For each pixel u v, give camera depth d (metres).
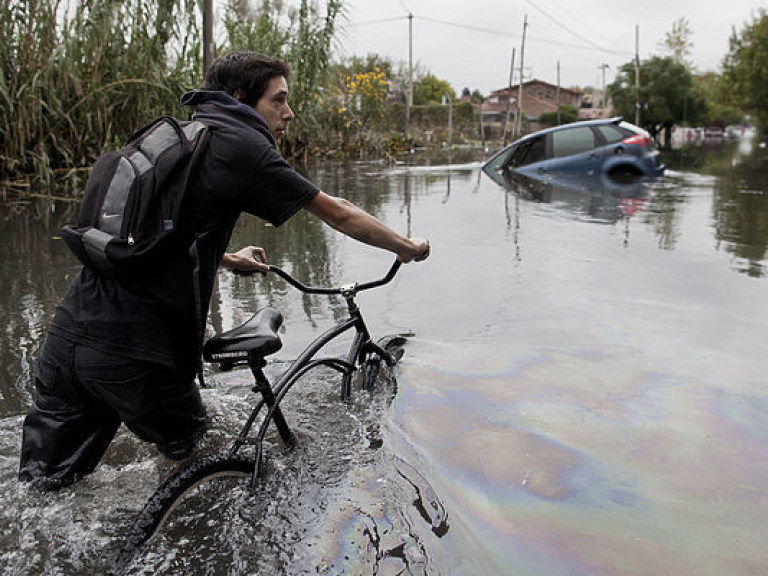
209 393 2.92
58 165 9.77
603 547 1.92
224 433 2.58
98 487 2.22
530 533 1.98
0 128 8.83
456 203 8.59
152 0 9.23
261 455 2.25
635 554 1.89
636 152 12.07
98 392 2.11
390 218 7.40
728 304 4.16
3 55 8.74
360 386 3.01
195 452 2.44
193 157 2.07
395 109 30.73
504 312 4.05
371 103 19.39
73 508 2.09
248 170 2.12
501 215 7.58
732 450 2.45
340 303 4.23
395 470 2.32
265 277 4.83
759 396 2.88
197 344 2.21
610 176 12.04
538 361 3.29
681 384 3.01
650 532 1.99
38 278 4.70
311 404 2.84
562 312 4.03
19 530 1.98
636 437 2.54
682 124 45.75
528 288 4.54
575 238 6.21
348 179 11.79
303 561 1.85
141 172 2.05
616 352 3.39
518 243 6.00
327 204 2.32
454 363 3.27
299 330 3.73
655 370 3.17
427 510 2.09
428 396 2.91
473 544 1.93
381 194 9.57
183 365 2.26
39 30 8.84
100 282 2.10
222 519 2.02
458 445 2.49
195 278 2.10
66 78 8.99
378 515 2.06
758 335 3.61
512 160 12.87
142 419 2.16
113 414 2.26
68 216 7.14
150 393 2.16
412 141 23.86
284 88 2.41
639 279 4.75
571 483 2.23
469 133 33.47
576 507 2.11
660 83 43.94
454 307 4.14
